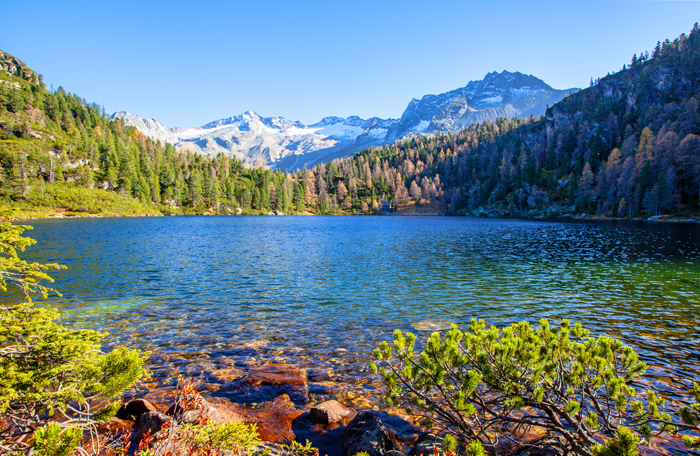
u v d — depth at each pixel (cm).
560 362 595
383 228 8838
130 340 1341
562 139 19525
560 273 2773
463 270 2925
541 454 563
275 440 704
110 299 1978
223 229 8281
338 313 1734
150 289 2228
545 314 1711
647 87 19900
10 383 444
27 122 18112
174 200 18475
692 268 2952
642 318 1638
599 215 13100
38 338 557
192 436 440
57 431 319
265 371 1043
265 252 4109
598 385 569
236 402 873
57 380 492
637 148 14325
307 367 1108
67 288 2236
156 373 1047
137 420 746
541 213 15362
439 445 625
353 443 657
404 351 645
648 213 11581
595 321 1595
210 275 2700
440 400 834
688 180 11550
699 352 1232
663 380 1012
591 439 528
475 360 627
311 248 4528
